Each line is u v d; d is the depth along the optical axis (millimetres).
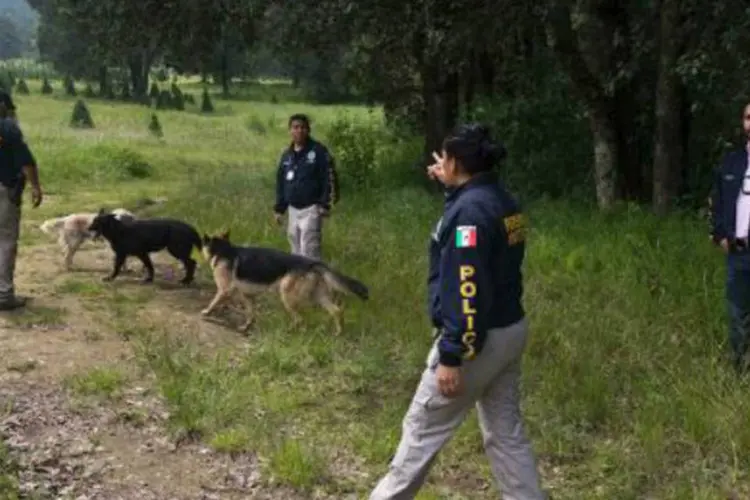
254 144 30625
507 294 3660
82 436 5152
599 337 6590
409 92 19812
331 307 7188
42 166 18344
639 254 8789
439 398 3705
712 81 10500
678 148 11125
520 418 3910
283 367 6402
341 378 6230
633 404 5559
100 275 9359
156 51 15414
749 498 4410
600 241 9641
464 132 3658
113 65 17016
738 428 4879
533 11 12125
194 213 12922
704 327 6664
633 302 7402
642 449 4906
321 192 8023
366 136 18797
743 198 5656
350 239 10781
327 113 48375
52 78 92250
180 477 4727
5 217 7473
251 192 15391
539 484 3896
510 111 15023
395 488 3828
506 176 14812
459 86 17859
